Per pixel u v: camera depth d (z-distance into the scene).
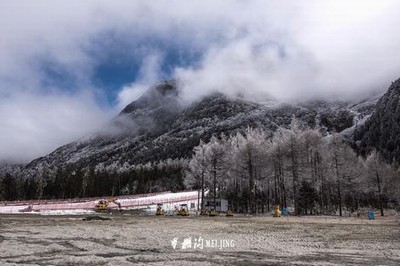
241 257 15.50
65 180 131.88
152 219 44.06
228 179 92.00
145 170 164.25
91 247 18.05
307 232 27.97
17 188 126.56
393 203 95.75
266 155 78.88
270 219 48.25
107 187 139.12
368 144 188.50
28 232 24.89
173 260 14.47
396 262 14.63
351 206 83.88
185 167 146.50
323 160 80.06
